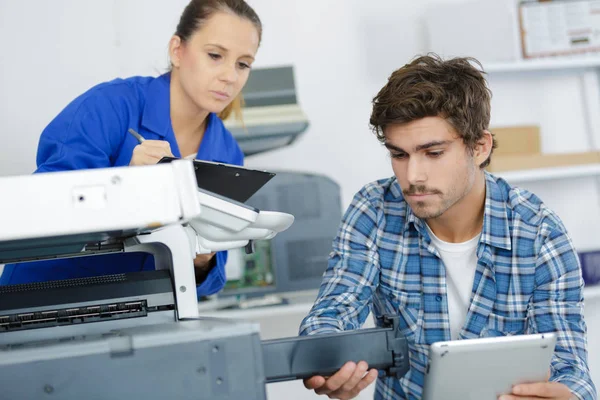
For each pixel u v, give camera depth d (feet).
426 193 3.99
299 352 3.32
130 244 3.86
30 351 2.79
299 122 8.38
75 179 2.67
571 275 4.30
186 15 5.54
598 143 9.61
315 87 9.18
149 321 3.70
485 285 4.42
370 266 4.57
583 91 9.63
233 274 8.56
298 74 9.16
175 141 5.63
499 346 3.26
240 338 2.91
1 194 2.61
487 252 4.39
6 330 3.53
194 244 3.94
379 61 9.29
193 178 2.79
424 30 9.34
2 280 5.24
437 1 9.36
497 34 8.61
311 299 8.42
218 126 6.05
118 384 2.82
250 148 8.74
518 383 3.48
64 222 2.65
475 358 3.28
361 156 9.25
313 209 8.71
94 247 3.78
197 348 2.88
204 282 5.47
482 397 3.50
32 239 2.73
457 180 4.01
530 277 4.37
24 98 8.49
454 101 3.90
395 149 4.02
